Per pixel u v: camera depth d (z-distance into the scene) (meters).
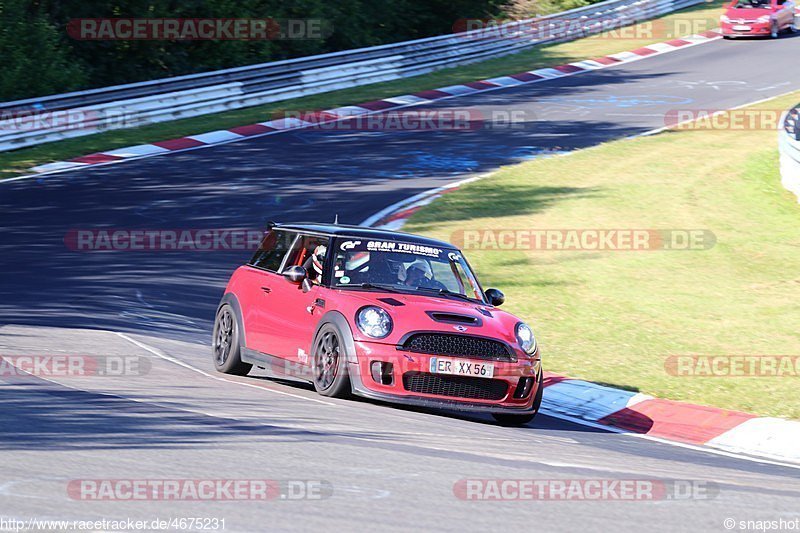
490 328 30.19
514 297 50.66
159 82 99.56
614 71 132.12
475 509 17.97
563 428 31.88
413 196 72.81
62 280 49.47
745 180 77.69
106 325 40.59
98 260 54.41
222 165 81.69
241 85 107.81
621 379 38.78
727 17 153.75
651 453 28.08
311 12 139.62
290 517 16.61
